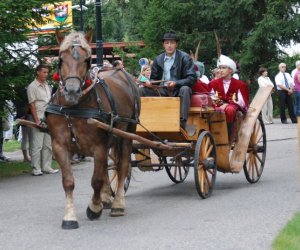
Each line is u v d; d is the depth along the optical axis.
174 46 10.39
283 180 11.41
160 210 9.02
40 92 13.04
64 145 8.02
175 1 31.27
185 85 9.94
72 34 7.90
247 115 11.35
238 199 9.66
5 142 22.03
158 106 9.69
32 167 13.26
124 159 8.94
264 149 11.73
